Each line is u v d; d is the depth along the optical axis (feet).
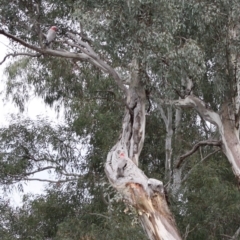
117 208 53.93
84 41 47.96
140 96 44.47
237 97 45.98
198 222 55.93
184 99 46.93
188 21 42.42
